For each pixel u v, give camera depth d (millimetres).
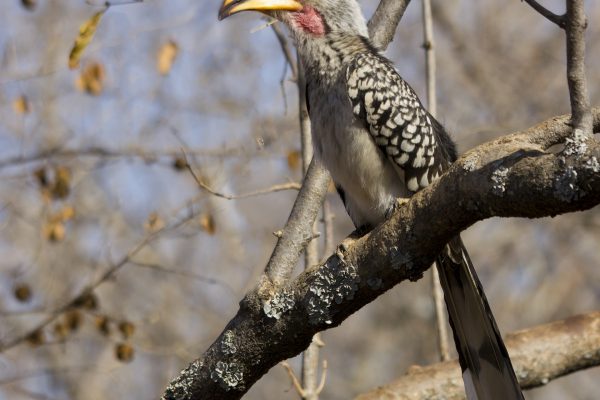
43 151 12484
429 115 7438
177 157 10984
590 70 16297
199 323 15836
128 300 15430
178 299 15797
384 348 17359
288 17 7254
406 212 5148
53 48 15367
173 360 14883
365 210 7164
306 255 7461
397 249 5195
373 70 6859
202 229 10758
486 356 6355
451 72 16969
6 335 11547
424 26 8227
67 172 11523
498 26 17312
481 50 17047
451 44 17297
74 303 10766
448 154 7379
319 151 7012
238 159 12156
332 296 5410
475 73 16844
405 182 6949
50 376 15156
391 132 6812
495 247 16938
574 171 4398
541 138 5738
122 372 15406
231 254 14797
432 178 6949
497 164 4730
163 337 15328
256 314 5633
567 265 16656
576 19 4445
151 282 15758
